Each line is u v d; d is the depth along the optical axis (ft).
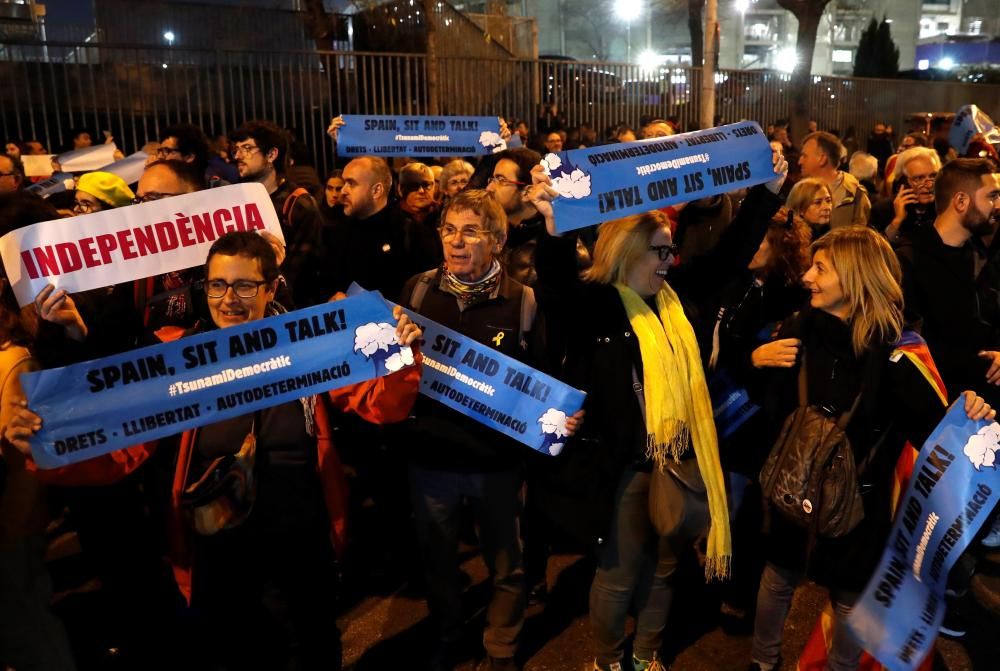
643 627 9.60
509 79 37.37
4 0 34.91
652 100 43.19
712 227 12.28
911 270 11.30
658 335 8.81
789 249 11.64
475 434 9.08
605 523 8.83
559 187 8.14
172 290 9.89
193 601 8.00
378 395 7.85
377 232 13.35
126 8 31.53
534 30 43.80
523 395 8.62
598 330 8.96
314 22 34.60
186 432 7.71
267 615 8.09
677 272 10.03
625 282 9.05
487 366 8.71
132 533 10.24
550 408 8.54
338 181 16.55
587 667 10.45
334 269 13.38
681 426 8.77
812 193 14.38
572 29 94.48
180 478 7.72
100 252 8.38
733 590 12.12
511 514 9.43
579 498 8.88
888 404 8.43
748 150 8.98
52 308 7.74
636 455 8.89
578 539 8.92
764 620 9.71
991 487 7.91
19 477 7.34
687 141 8.75
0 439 7.25
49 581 7.79
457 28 38.86
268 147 13.98
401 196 16.28
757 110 48.42
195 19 32.68
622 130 26.99
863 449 8.35
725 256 9.80
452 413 9.11
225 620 8.11
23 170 21.15
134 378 7.02
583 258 9.91
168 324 9.58
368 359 7.42
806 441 8.34
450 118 16.51
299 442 7.87
